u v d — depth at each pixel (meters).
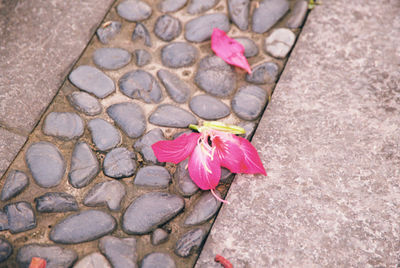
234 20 0.86
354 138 0.79
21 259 0.73
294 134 0.79
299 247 0.74
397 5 0.87
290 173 0.77
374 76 0.82
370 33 0.85
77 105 0.81
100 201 0.76
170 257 0.74
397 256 0.74
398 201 0.76
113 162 0.78
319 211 0.76
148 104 0.81
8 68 0.82
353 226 0.75
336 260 0.74
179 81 0.82
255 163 0.76
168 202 0.76
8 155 0.78
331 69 0.83
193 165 0.75
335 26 0.86
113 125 0.80
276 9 0.87
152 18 0.86
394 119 0.80
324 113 0.80
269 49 0.84
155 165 0.78
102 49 0.84
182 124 0.80
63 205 0.76
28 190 0.76
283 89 0.82
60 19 0.85
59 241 0.74
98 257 0.74
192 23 0.86
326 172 0.77
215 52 0.83
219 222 0.75
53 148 0.78
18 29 0.84
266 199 0.76
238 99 0.81
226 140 0.76
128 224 0.75
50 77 0.82
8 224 0.75
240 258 0.74
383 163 0.78
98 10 0.86
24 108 0.80
